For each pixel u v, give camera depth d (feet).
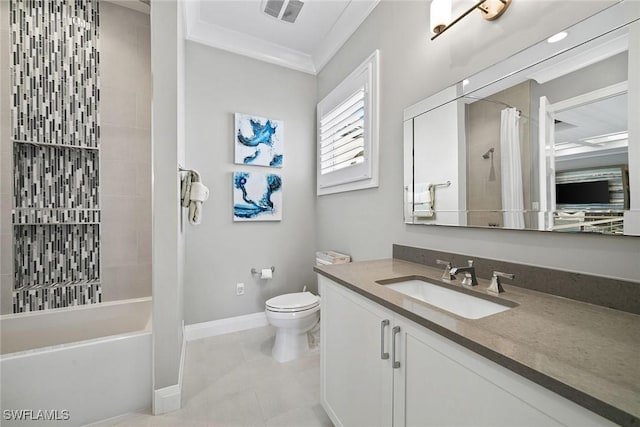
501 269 3.75
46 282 6.46
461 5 4.38
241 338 7.86
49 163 6.44
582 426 1.55
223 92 8.18
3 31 5.97
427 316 2.63
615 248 2.77
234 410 5.04
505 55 3.74
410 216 5.32
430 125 4.89
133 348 5.05
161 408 4.98
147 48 7.36
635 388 1.50
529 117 3.42
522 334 2.22
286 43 8.60
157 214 5.15
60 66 6.44
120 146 7.08
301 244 9.40
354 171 7.08
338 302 4.33
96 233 6.89
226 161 8.23
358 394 3.79
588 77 2.90
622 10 2.68
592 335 2.20
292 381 5.89
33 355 4.41
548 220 3.24
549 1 3.27
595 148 2.84
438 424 2.55
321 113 8.95
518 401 1.89
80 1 6.62
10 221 6.12
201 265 7.89
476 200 4.10
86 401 4.70
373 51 6.57
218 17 7.44
